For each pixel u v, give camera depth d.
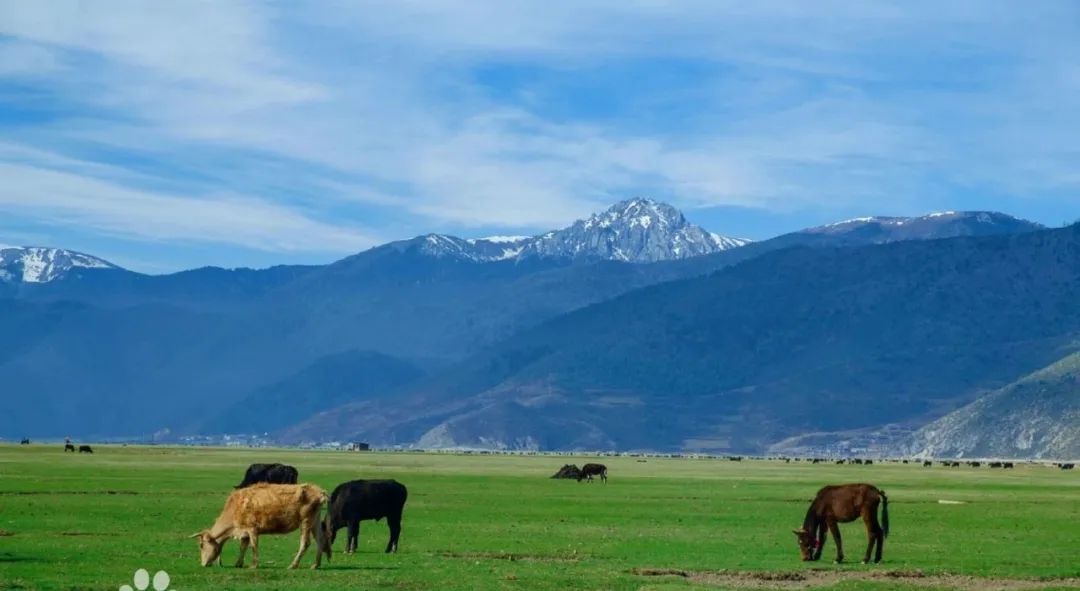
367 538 65.38
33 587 45.03
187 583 46.44
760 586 49.19
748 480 156.50
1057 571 54.53
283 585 46.34
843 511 57.09
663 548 61.88
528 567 52.91
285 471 81.56
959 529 76.94
